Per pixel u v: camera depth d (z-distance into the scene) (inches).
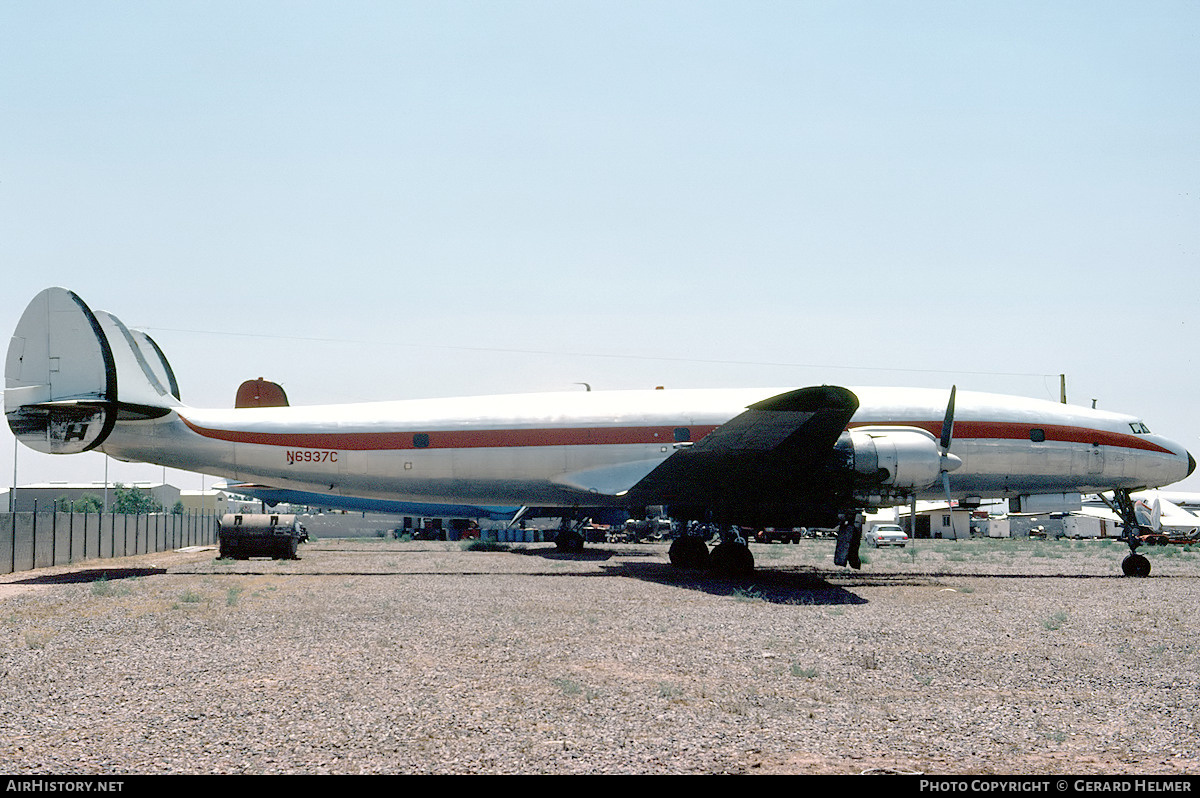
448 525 2625.5
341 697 355.3
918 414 1010.1
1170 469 1047.6
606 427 1007.6
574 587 811.4
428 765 266.7
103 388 922.7
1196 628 547.5
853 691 370.3
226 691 365.7
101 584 804.6
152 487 5044.3
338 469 1010.7
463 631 528.4
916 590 786.8
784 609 641.6
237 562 1242.6
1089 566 1175.0
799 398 764.6
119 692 363.9
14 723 314.2
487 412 1021.2
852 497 882.1
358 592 761.6
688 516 937.5
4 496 4616.1
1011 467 1013.8
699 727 311.6
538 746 287.3
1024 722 319.9
